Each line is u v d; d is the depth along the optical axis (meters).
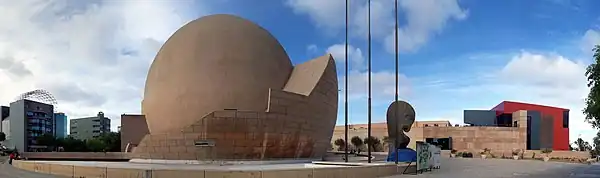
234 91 35.81
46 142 101.62
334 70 39.66
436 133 86.88
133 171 23.11
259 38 38.44
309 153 36.44
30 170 32.56
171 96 36.59
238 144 32.44
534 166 40.84
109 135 99.62
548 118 92.62
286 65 39.81
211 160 32.28
